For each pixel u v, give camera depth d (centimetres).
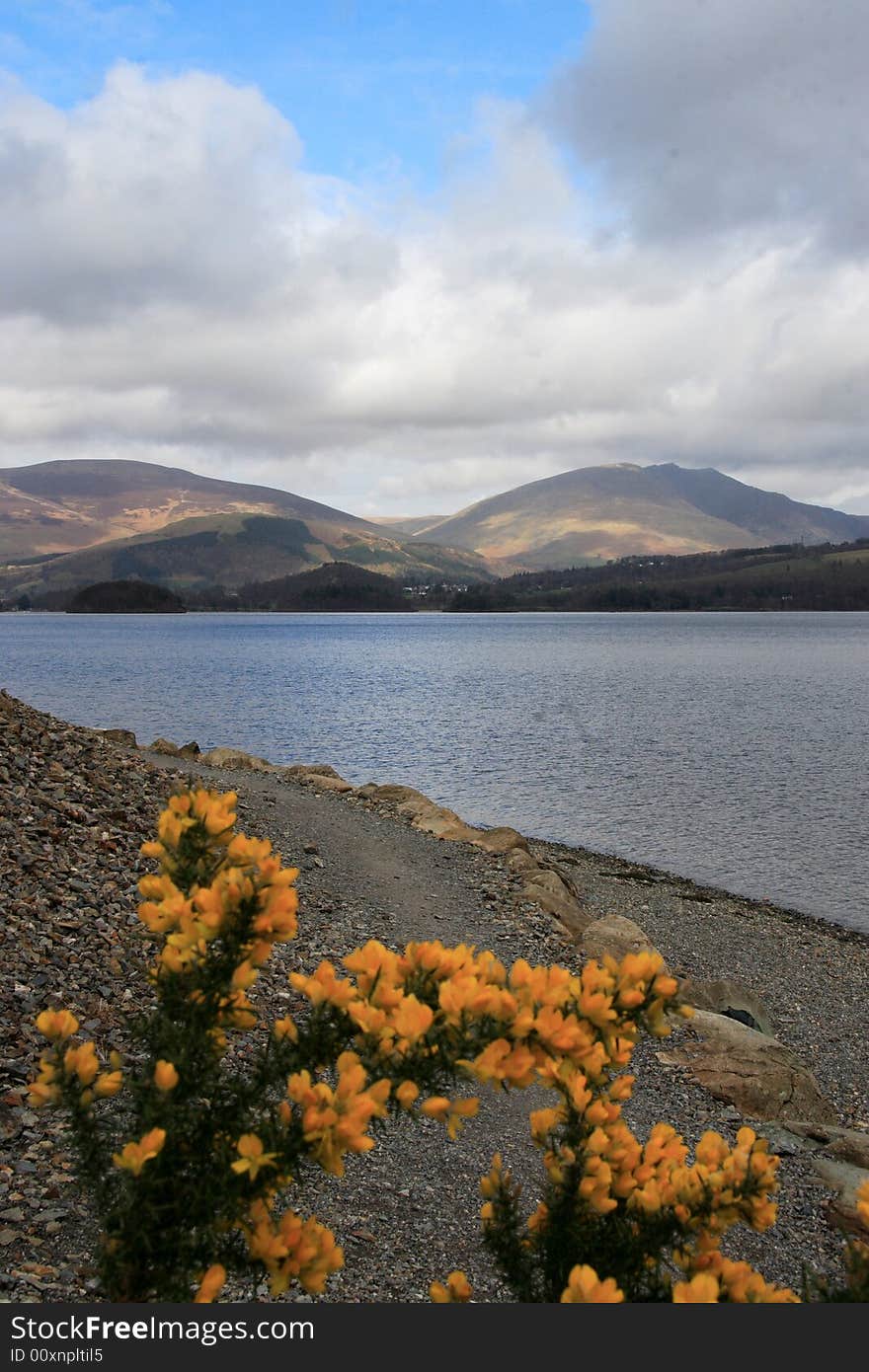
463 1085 740
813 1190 680
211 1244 217
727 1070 869
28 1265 414
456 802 2888
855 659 10256
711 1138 241
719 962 1440
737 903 1861
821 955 1545
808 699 6291
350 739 4206
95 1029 646
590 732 4541
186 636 16512
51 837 957
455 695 6381
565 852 2269
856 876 2117
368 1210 539
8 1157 498
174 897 215
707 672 8619
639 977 228
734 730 4672
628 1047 233
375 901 1173
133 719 4831
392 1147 625
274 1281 210
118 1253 214
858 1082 1031
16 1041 605
